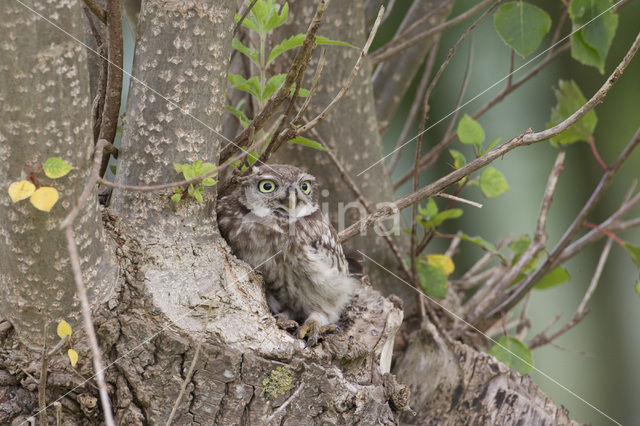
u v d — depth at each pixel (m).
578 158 13.70
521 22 7.79
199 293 5.69
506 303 9.03
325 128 8.17
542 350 14.36
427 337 8.35
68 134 4.77
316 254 7.00
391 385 6.23
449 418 7.95
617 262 14.53
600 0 7.93
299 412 5.55
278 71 7.97
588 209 8.62
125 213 5.88
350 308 7.20
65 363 5.33
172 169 5.86
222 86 6.01
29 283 5.11
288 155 8.34
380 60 9.34
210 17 5.79
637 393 14.24
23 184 4.52
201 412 5.36
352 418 5.73
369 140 8.51
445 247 13.55
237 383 5.41
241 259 7.05
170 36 5.76
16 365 5.34
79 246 5.12
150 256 5.74
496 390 7.93
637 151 13.39
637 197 9.56
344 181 7.68
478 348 9.55
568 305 14.55
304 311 7.36
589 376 14.30
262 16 6.52
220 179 6.86
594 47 8.04
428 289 8.68
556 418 7.86
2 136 4.67
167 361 5.33
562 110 9.20
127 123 5.93
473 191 13.62
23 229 4.88
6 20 4.44
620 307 14.53
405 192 12.93
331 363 5.88
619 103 13.14
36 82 4.57
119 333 5.36
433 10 10.22
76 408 5.37
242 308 5.75
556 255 8.79
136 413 5.32
